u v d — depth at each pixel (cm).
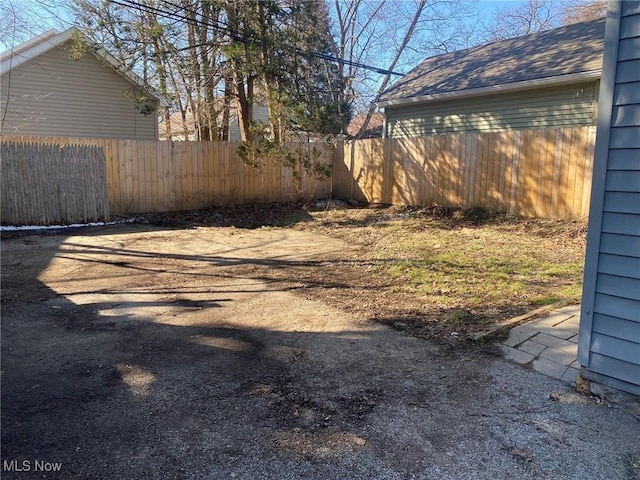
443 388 291
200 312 443
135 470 212
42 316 429
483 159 1013
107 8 1137
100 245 775
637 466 215
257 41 1037
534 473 210
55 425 248
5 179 892
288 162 1132
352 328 396
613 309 270
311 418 257
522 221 917
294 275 588
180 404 271
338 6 2212
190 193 1156
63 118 1289
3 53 1152
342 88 1296
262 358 338
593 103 995
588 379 284
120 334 385
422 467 215
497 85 1136
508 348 346
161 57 1162
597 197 272
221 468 214
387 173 1244
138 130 1425
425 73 1525
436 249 719
